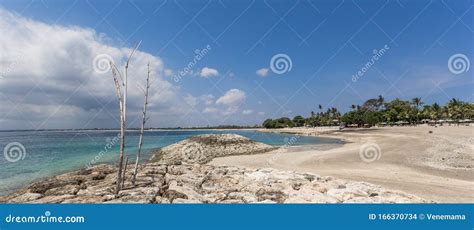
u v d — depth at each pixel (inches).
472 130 2501.2
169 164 877.8
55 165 1296.8
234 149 1742.1
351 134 3034.0
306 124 6186.0
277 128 6663.4
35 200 455.2
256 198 484.4
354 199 478.0
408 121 4471.0
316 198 478.9
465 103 4175.7
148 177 634.2
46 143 2780.5
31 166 1273.4
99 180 619.5
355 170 904.3
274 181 620.7
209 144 1792.6
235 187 581.0
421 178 757.3
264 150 1731.1
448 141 1658.5
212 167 837.2
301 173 714.2
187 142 1841.8
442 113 4325.8
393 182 703.1
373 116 4527.6
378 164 1016.9
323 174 833.5
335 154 1336.1
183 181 605.6
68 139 3560.5
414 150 1350.9
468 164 964.0
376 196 497.4
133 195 475.5
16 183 917.8
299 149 1710.1
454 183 691.4
